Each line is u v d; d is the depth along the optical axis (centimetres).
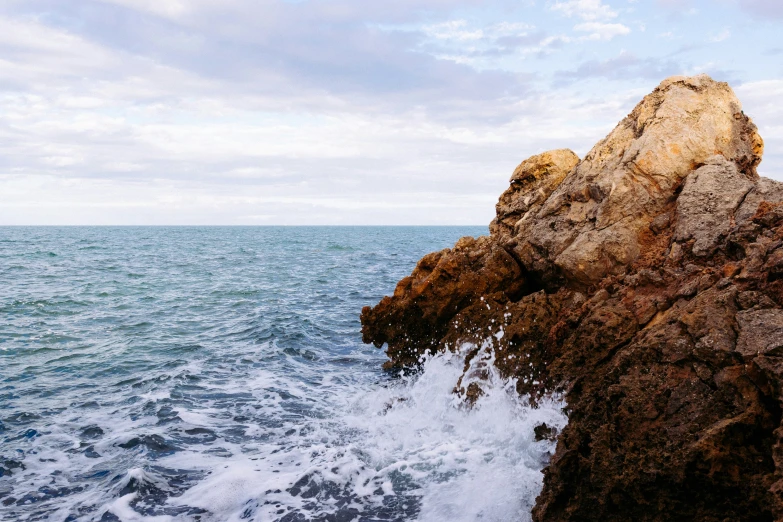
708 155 1193
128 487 877
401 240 10962
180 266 4784
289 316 2253
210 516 809
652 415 681
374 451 979
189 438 1073
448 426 1077
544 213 1324
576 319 1023
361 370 1551
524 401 1048
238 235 14388
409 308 1455
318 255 6244
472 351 1231
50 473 941
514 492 806
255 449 1023
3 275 3803
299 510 812
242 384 1406
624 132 1309
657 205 1165
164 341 1870
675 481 619
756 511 586
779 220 882
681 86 1310
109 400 1295
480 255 1441
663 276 970
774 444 580
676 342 724
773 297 726
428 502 814
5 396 1310
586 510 684
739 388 642
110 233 14762
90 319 2255
